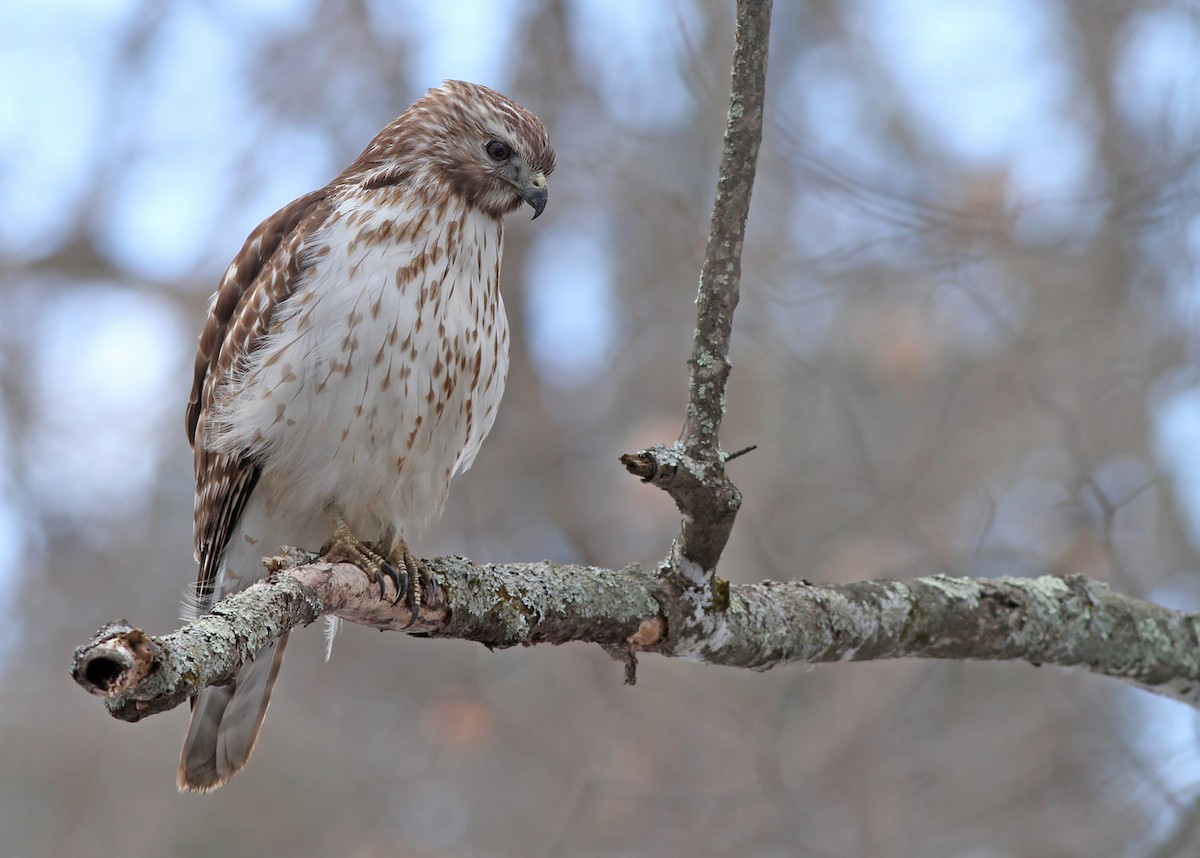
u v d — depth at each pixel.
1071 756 11.83
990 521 11.44
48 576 14.28
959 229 11.80
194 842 13.01
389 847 12.69
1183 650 7.26
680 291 13.45
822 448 12.72
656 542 13.09
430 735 12.67
